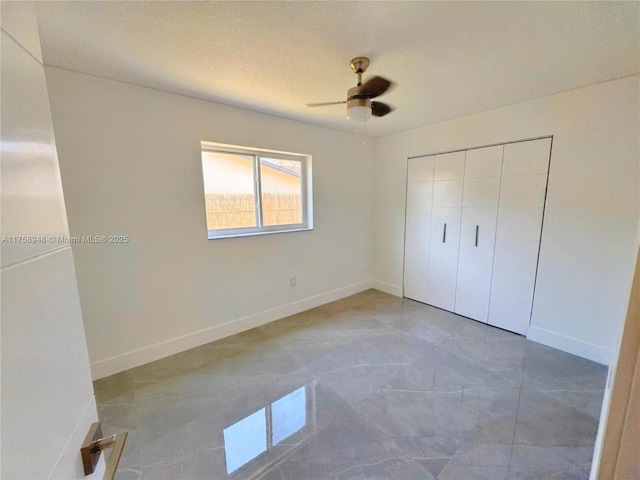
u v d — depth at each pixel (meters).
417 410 1.78
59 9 1.26
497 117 2.69
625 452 0.42
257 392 1.97
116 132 2.05
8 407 0.36
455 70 1.90
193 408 1.82
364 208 3.95
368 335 2.79
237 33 1.47
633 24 1.40
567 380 2.06
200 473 1.39
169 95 2.25
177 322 2.48
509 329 2.85
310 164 3.29
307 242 3.38
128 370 2.23
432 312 3.35
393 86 2.17
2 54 0.38
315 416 1.75
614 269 2.17
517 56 1.73
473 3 1.26
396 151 3.68
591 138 2.19
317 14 1.33
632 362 0.41
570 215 2.34
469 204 3.03
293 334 2.83
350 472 1.39
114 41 1.53
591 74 1.97
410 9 1.30
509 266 2.78
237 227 2.91
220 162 2.74
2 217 0.36
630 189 2.05
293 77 1.99
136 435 1.61
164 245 2.35
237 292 2.85
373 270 4.22
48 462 0.44
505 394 1.92
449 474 1.37
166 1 1.22
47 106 0.50
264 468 1.41
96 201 2.02
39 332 0.44
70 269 0.55
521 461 1.43
